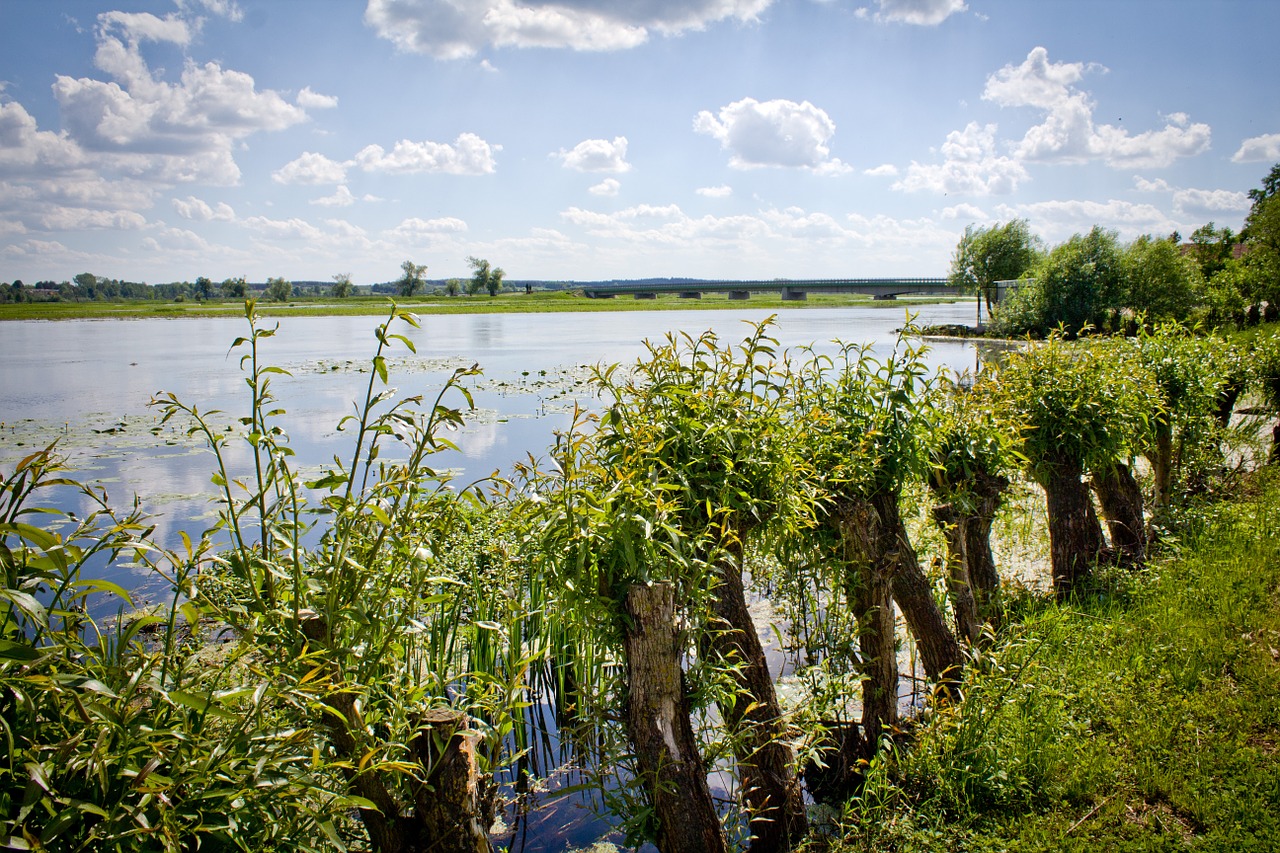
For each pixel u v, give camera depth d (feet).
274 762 7.64
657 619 11.44
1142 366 28.96
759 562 20.86
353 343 149.69
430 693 13.04
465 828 9.86
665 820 11.73
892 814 14.07
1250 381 37.60
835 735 16.61
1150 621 20.18
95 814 6.80
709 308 364.38
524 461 45.57
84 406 68.08
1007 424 20.54
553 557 11.69
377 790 9.50
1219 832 12.72
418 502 10.89
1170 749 14.98
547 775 17.69
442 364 102.94
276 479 9.90
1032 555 28.43
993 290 188.24
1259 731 15.35
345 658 9.52
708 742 15.83
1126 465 28.40
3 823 6.09
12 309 344.90
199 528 32.09
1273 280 132.46
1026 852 12.80
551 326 207.10
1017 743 15.16
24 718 7.00
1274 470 35.47
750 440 14.02
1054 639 19.42
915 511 19.81
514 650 18.24
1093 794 14.02
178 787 7.26
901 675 18.26
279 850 7.95
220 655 13.73
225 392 76.48
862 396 17.10
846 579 16.31
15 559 7.13
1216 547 25.34
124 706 7.18
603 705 13.04
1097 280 134.82
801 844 13.71
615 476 12.59
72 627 8.20
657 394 14.40
